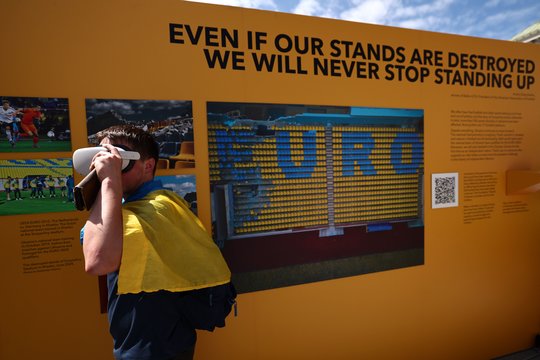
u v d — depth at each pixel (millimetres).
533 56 2381
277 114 1749
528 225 2449
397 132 2014
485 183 2287
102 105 1461
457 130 2178
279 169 1768
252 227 1735
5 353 1391
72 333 1469
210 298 1024
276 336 1803
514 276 2430
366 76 1925
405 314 2098
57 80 1400
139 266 854
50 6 1380
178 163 1590
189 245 983
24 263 1396
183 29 1564
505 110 2318
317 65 1815
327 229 1882
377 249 2004
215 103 1633
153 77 1529
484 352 2355
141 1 1498
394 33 1977
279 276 1795
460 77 2168
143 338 923
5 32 1330
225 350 1716
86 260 808
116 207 845
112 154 910
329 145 1859
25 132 1365
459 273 2244
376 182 1979
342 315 1938
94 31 1439
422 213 2105
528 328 2502
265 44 1708
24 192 1375
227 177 1678
